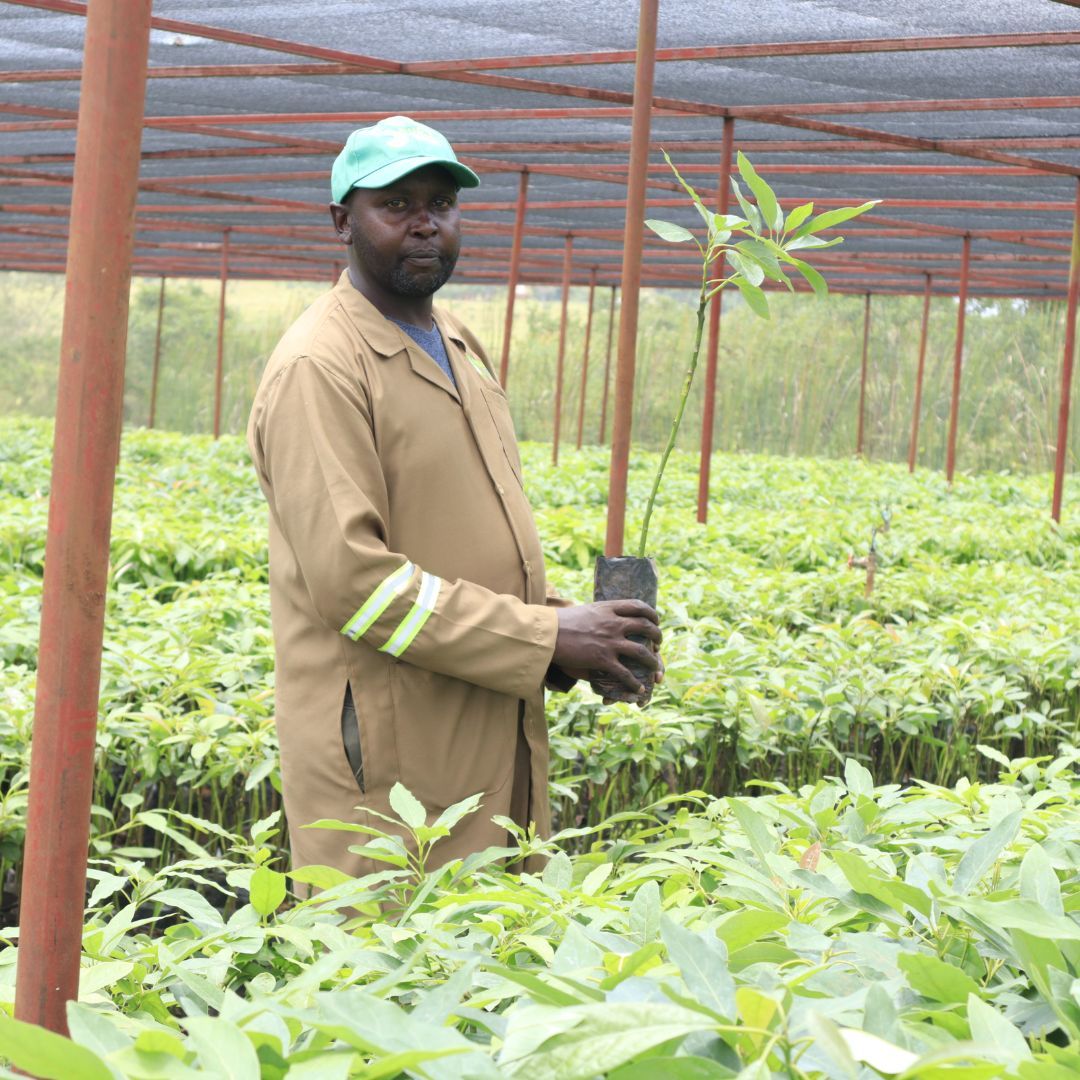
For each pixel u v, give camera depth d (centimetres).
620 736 423
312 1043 171
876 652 536
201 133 1082
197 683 455
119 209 167
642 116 472
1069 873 247
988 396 2752
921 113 909
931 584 724
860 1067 153
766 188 270
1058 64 745
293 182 1443
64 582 171
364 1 709
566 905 230
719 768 472
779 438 2922
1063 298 2281
